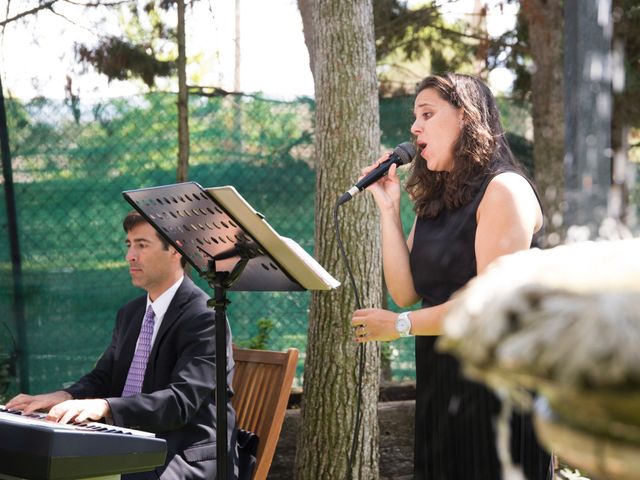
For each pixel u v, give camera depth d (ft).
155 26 18.53
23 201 16.16
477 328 1.72
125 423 9.32
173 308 10.34
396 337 8.29
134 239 10.37
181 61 16.98
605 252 1.84
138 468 8.11
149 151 16.74
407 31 21.63
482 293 1.77
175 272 10.49
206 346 10.07
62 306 16.24
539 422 1.80
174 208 8.40
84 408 9.08
